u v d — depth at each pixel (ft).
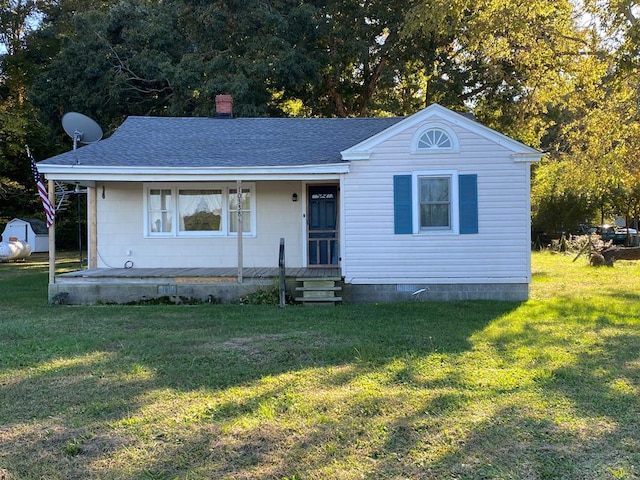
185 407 15.44
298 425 14.10
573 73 58.23
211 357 20.75
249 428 13.92
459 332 25.21
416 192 36.14
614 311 31.01
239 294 36.73
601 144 52.42
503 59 66.59
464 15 59.88
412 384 17.33
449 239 36.19
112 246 43.27
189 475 11.60
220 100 49.80
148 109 78.59
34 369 19.42
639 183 61.87
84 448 12.93
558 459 12.23
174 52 73.61
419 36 71.92
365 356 20.67
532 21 53.31
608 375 18.22
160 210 43.37
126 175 36.60
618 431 13.66
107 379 18.13
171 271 40.19
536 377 17.98
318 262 43.09
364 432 13.66
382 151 36.27
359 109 85.92
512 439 13.23
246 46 69.41
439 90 75.31
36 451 12.83
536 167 95.55
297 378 18.03
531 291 40.55
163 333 25.58
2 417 14.90
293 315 30.37
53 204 37.24
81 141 43.68
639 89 48.83
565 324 27.17
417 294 36.45
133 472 11.78
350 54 74.08
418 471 11.73
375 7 73.56
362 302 36.45
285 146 41.39
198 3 69.31
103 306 35.60
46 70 87.15
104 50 73.46
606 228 104.63
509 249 35.96
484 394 16.31
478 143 35.73
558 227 98.63
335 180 40.16
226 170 36.58
